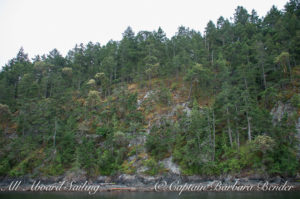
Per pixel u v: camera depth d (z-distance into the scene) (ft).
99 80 242.78
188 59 213.46
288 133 117.80
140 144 161.07
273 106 147.95
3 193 124.67
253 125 134.31
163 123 162.30
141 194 112.88
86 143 158.51
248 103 135.64
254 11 285.84
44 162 158.30
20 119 182.39
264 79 162.40
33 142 171.53
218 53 209.26
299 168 113.91
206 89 189.26
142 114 180.04
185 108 175.83
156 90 198.39
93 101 197.06
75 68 254.68
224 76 170.71
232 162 124.47
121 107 187.32
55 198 104.01
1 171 152.97
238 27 239.50
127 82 237.45
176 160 139.85
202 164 128.16
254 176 116.98
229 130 139.03
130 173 140.56
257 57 169.58
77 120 191.52
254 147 116.98
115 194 115.03
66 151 159.22
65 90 217.36
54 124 175.73
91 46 288.30
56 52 312.09
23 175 152.35
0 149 165.78
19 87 217.97
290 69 156.66
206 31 258.37
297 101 135.95
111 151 157.17
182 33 283.59
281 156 114.32
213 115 144.36
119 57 257.14
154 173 136.36
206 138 136.67
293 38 176.76
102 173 145.38
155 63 228.63
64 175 148.66
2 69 277.23
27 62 288.92
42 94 229.04
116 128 168.96
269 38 190.08
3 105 185.78
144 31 285.64
